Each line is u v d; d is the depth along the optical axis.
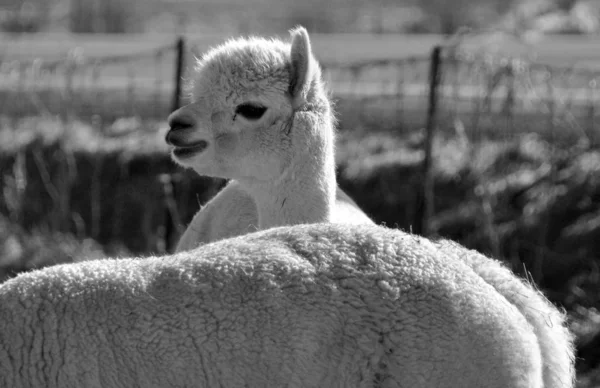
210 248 10.57
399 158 32.84
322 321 9.80
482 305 10.11
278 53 16.36
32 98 37.59
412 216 31.08
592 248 28.84
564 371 10.76
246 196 18.06
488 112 30.31
